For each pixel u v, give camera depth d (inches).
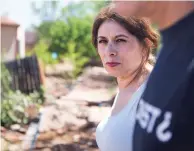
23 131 307.0
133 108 84.1
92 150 264.5
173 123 44.3
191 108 43.1
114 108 92.8
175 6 46.7
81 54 880.9
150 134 46.9
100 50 96.0
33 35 1127.0
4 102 334.0
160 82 47.6
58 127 313.7
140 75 92.3
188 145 43.5
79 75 733.3
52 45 927.0
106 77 572.4
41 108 386.6
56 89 552.7
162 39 50.2
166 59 47.9
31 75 445.4
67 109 374.3
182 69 45.1
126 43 91.2
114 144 84.6
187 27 46.1
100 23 95.2
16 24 619.5
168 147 44.6
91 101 414.3
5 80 374.9
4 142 275.9
